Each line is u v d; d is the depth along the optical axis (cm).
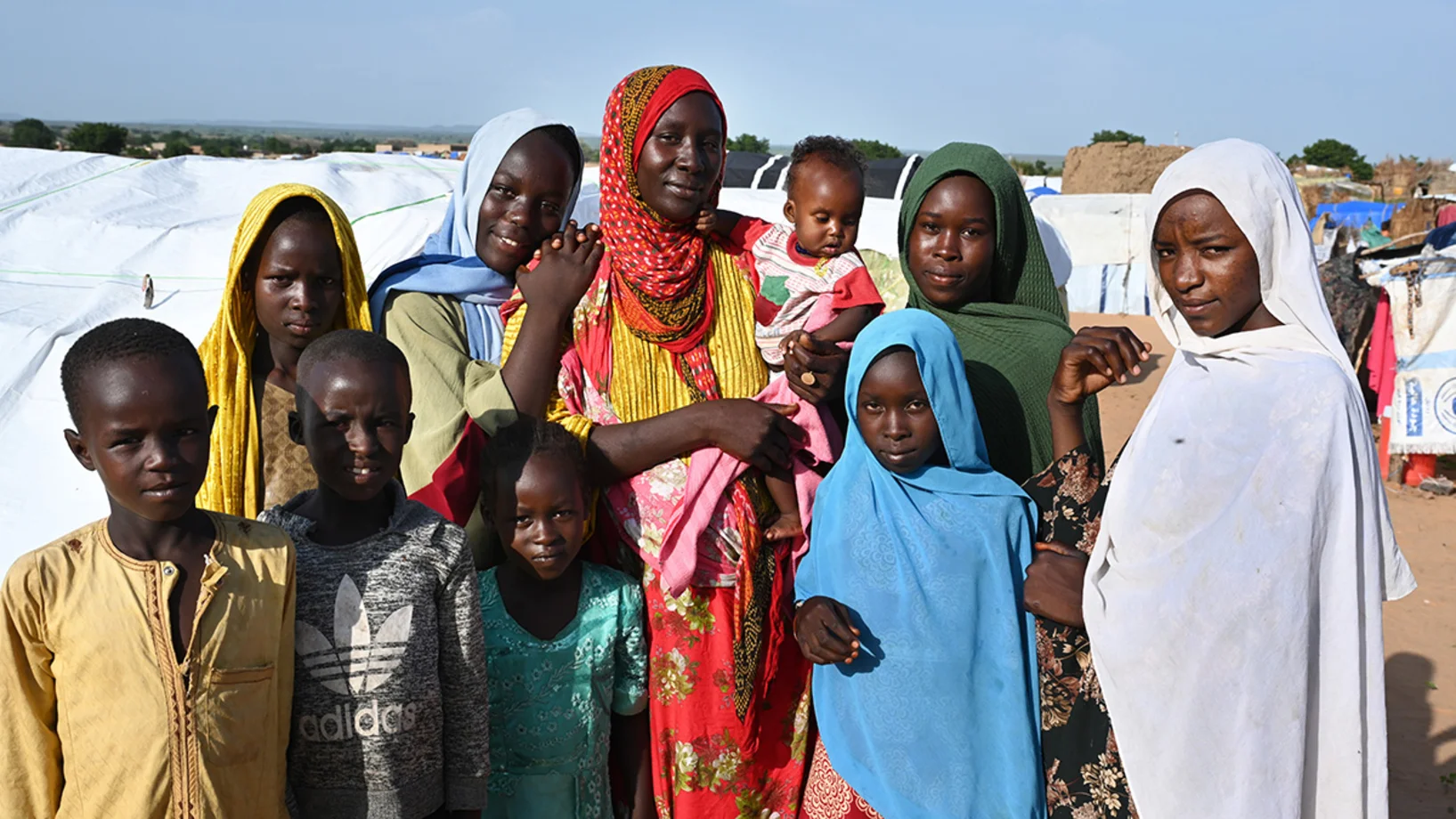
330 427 240
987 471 299
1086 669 261
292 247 291
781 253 339
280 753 230
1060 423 290
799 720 315
